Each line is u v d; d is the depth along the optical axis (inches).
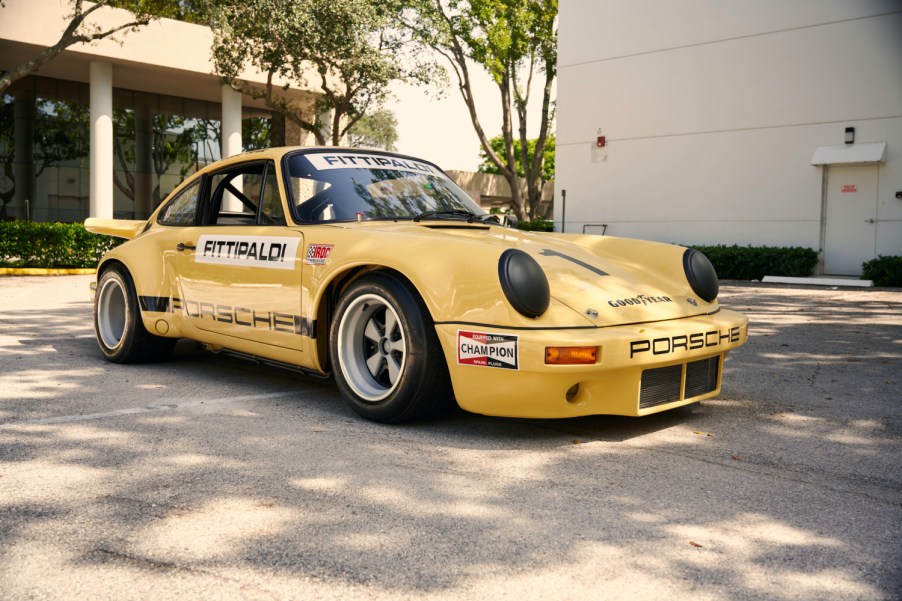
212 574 76.3
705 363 138.0
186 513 92.0
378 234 136.4
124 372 181.3
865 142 515.2
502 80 1051.3
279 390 162.6
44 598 71.2
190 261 171.3
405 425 133.9
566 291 125.6
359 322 137.6
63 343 225.8
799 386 172.7
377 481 104.2
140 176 849.5
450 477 106.4
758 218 569.9
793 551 83.7
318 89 776.9
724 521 92.0
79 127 831.7
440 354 127.0
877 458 118.3
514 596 72.6
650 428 134.9
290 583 74.5
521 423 136.6
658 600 72.2
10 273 539.2
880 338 248.2
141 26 683.4
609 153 655.1
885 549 84.5
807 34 537.6
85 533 86.0
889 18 501.7
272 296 150.3
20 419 135.6
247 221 163.6
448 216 156.2
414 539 85.2
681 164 611.8
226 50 661.9
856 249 523.8
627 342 118.3
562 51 680.4
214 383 169.2
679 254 151.8
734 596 73.2
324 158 163.5
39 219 808.9
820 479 108.0
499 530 88.2
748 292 422.6
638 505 96.9
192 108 884.6
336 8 629.0
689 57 601.3
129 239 201.9
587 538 86.3
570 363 114.3
